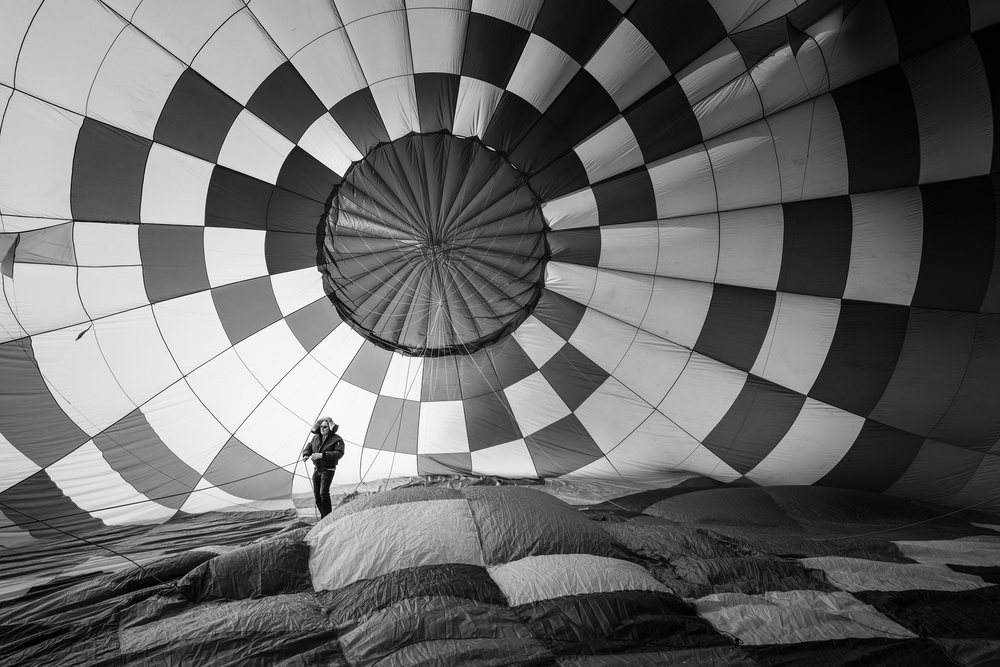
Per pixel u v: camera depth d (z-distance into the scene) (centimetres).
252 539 515
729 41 576
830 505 601
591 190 641
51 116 529
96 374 591
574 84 592
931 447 674
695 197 638
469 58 579
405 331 701
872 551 469
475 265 674
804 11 558
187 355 623
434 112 604
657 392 711
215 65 545
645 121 612
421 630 297
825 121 618
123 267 584
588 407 720
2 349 561
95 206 559
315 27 548
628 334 699
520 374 720
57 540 527
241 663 278
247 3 526
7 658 286
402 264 670
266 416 666
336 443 571
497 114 606
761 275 658
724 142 623
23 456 562
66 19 501
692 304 678
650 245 657
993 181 612
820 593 373
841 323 661
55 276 566
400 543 372
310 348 680
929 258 631
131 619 316
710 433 706
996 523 631
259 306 643
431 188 638
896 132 613
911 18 572
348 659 283
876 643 319
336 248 648
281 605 324
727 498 595
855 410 674
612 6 554
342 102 589
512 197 646
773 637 322
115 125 545
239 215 605
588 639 301
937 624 347
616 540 428
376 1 546
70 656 286
